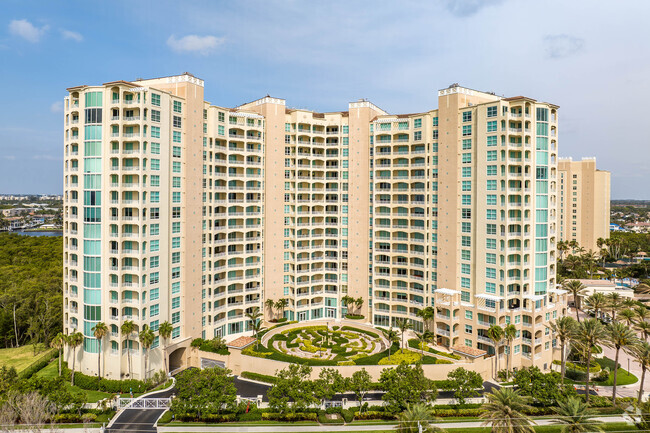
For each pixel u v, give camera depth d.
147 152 72.00
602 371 79.00
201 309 84.56
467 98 87.06
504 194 78.62
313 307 103.62
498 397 55.28
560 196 176.00
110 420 60.22
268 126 97.75
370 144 99.81
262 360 76.31
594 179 171.12
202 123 83.38
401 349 80.94
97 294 71.69
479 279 82.56
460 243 86.12
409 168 93.81
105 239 71.44
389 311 96.88
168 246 76.81
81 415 59.50
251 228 95.06
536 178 80.94
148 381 70.62
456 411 62.72
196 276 82.88
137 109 71.88
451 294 82.50
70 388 70.25
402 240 95.25
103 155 71.19
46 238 179.62
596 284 124.88
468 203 84.75
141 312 71.38
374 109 103.25
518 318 79.25
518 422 52.72
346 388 62.88
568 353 85.31
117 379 70.94
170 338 77.38
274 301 99.62
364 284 100.69
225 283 90.50
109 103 70.88
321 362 73.75
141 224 71.00
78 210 73.12
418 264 93.69
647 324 76.25
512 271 80.06
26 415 53.88
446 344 83.88
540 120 80.94
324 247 104.69
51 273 114.56
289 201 101.56
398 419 59.56
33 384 59.38
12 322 93.88
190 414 60.97
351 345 85.69
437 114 90.00
